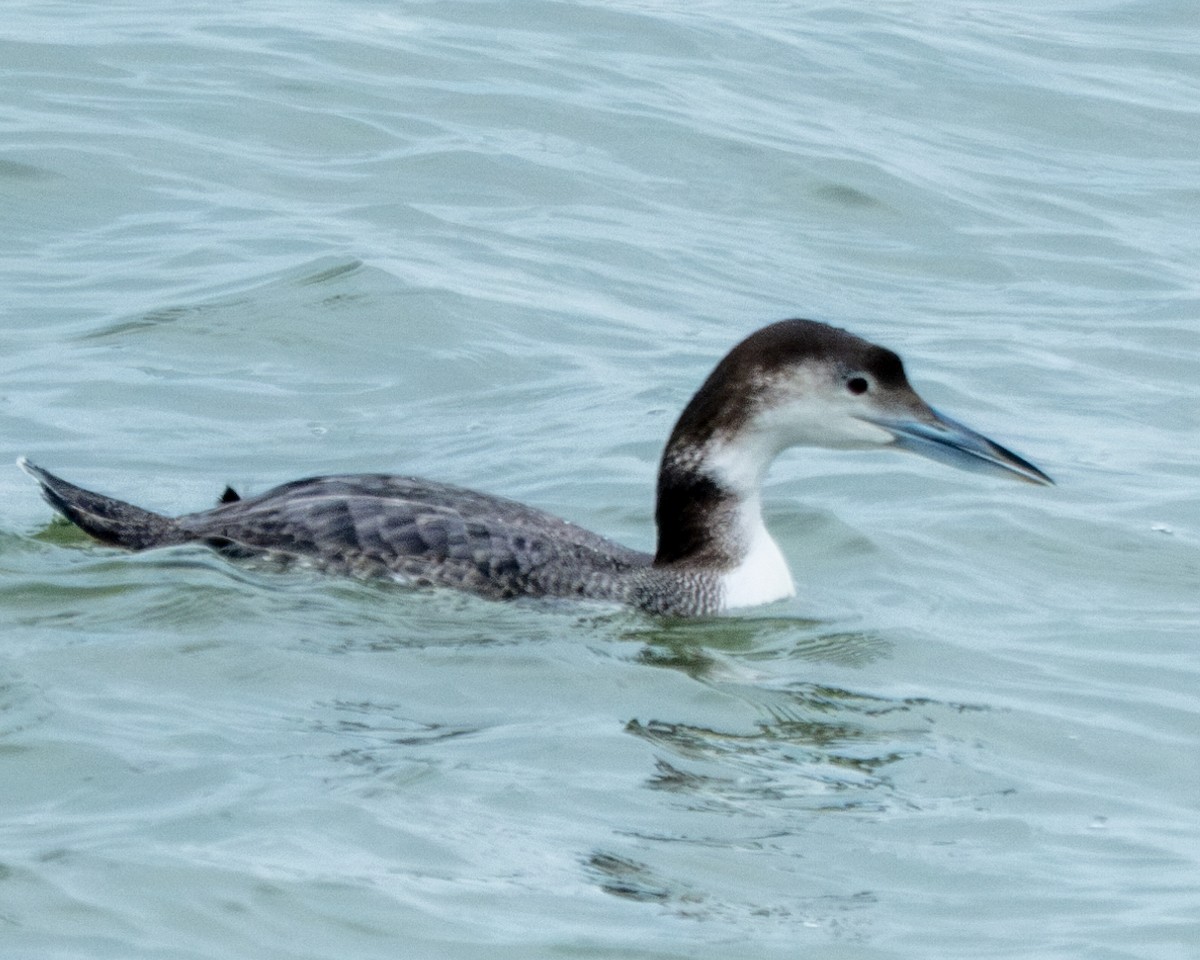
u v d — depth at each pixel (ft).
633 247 63.36
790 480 50.93
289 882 29.66
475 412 53.42
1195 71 81.35
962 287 63.87
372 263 59.47
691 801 33.32
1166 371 58.59
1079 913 30.42
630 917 29.53
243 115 68.39
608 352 57.16
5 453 49.03
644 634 40.91
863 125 73.31
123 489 47.73
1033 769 35.65
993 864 31.89
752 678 38.99
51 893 29.09
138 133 66.33
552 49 75.77
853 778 34.83
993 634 42.09
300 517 41.96
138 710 35.06
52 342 55.06
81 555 41.68
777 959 28.78
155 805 31.71
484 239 62.54
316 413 52.80
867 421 42.83
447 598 41.04
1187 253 67.00
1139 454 52.90
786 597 43.47
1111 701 38.70
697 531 43.06
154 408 52.24
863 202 67.92
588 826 32.17
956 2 87.92
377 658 38.06
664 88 73.72
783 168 69.10
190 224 61.77
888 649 40.91
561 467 50.19
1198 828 33.53
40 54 71.10
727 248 64.23
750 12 82.28
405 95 70.95
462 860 30.73
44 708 34.73
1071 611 43.55
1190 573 45.80
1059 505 49.14
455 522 42.09
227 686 36.35
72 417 51.31
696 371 56.18
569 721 36.14
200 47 72.84
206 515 42.83
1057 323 61.57
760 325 59.52
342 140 67.72
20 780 32.48
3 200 62.13
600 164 68.08
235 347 55.67
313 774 33.04
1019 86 77.97
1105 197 70.49
